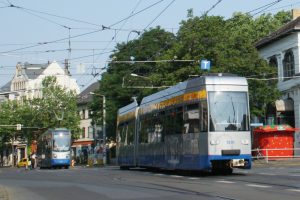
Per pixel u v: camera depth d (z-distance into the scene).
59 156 55.81
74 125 89.50
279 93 46.09
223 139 22.36
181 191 16.48
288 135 41.88
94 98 70.25
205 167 22.34
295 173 23.39
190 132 23.72
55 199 15.65
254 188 16.31
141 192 16.77
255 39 61.88
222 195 14.66
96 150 73.75
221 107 22.67
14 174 34.88
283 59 48.53
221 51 44.78
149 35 65.25
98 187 19.48
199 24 45.75
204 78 23.06
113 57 66.62
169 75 46.06
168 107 26.72
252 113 45.81
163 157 27.28
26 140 96.25
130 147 34.22
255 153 42.00
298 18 49.22
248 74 45.44
